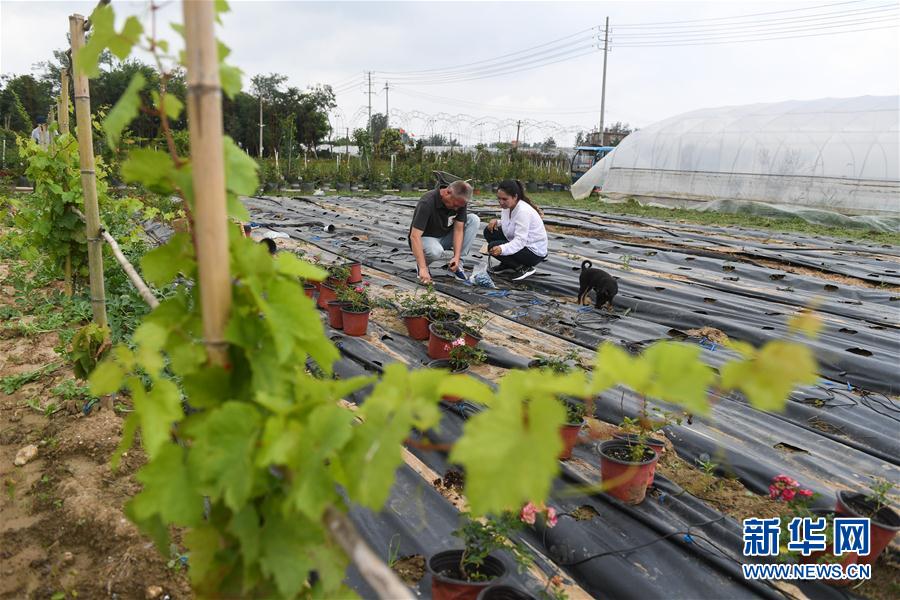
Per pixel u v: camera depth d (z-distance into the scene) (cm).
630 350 526
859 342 564
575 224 1359
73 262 525
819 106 1992
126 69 3092
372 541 286
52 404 403
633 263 920
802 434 395
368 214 1430
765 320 615
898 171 1673
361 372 472
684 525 301
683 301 709
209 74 103
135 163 119
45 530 295
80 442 358
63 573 269
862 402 443
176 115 116
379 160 2964
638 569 272
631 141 2273
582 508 309
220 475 101
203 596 118
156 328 117
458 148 3609
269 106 4347
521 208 719
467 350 462
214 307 112
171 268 129
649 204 2169
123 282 517
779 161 1883
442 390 104
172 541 282
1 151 1920
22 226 521
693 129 2122
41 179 490
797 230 1468
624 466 304
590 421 387
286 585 106
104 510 297
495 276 766
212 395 117
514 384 90
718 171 2003
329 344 127
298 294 115
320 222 1242
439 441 366
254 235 1011
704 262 923
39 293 644
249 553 107
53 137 503
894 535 272
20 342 520
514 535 292
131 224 659
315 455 97
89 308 492
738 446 377
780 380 75
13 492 322
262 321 118
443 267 805
